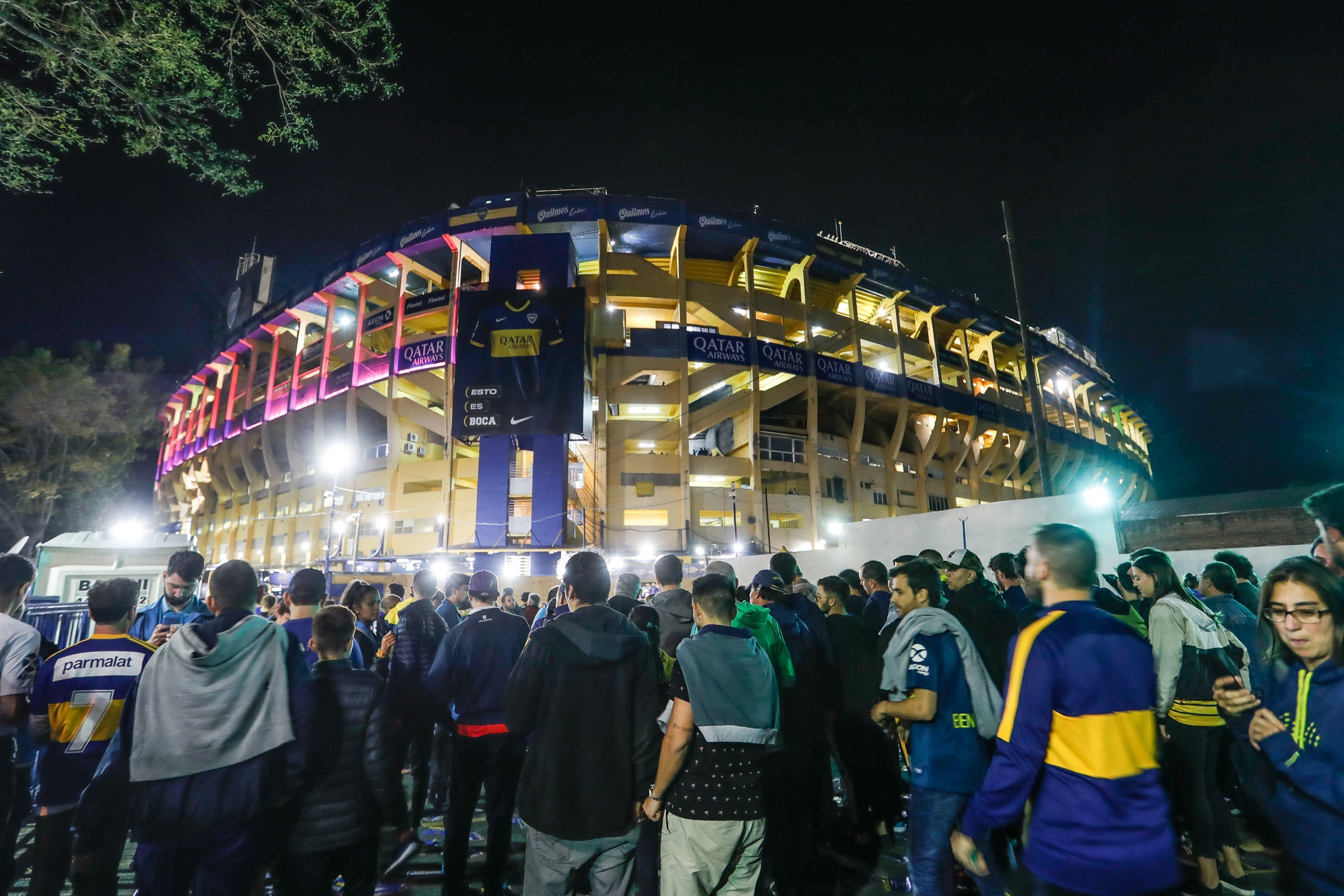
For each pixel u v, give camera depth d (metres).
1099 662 2.14
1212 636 3.84
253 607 2.93
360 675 3.08
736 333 46.75
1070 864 2.01
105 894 2.93
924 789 3.09
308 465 50.25
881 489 50.81
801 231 46.94
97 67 6.55
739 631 3.11
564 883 2.88
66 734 3.34
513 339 36.47
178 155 7.14
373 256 45.12
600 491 40.94
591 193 42.78
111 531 8.88
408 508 42.38
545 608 7.03
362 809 2.96
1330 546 2.49
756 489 43.59
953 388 53.34
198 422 68.06
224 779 2.59
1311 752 2.06
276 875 2.92
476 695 4.13
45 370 39.69
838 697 4.89
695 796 2.84
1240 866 3.78
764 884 4.11
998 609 4.48
